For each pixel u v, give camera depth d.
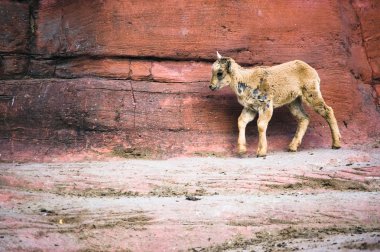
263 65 30.75
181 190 24.00
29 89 29.42
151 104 29.41
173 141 29.05
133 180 24.58
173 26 30.06
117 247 19.98
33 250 19.27
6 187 24.02
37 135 28.80
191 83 29.97
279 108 30.16
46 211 21.67
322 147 29.91
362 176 24.80
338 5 31.95
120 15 29.86
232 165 26.12
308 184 24.55
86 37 29.95
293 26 31.05
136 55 29.84
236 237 20.61
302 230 20.98
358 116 31.28
